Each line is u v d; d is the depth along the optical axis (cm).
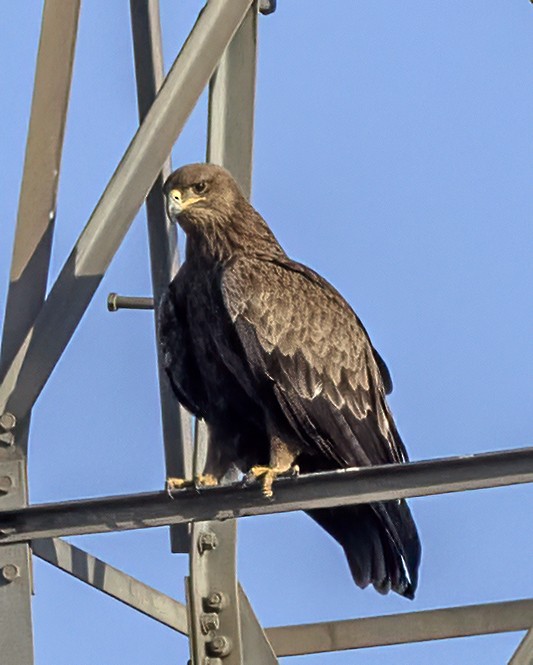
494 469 991
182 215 1330
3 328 1123
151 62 1396
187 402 1332
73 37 1177
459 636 1296
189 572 1176
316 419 1277
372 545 1226
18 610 1053
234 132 1335
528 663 1023
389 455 1324
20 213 1151
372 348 1356
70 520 1060
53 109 1169
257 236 1352
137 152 1162
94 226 1145
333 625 1320
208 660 1167
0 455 1089
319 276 1355
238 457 1335
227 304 1277
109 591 1272
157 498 1053
